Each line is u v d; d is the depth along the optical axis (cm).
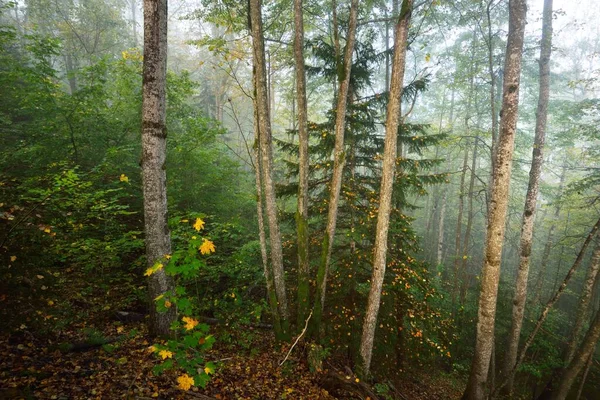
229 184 991
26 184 519
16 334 389
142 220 768
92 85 860
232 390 456
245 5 711
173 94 982
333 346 688
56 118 804
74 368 379
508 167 591
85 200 562
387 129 547
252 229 975
